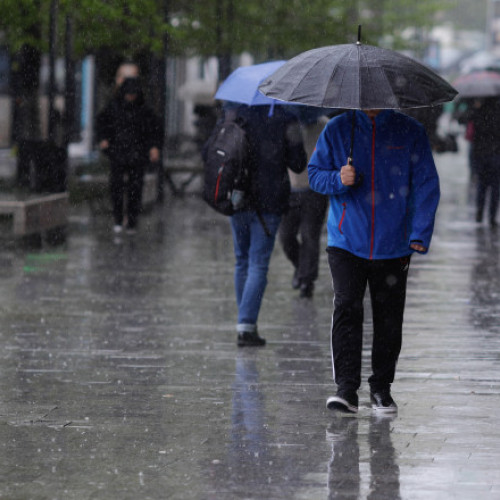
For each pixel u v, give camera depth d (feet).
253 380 48.96
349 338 42.98
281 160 55.83
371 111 43.01
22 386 47.44
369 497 32.94
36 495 33.09
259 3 173.47
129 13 130.72
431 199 42.78
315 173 43.55
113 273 81.76
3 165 172.55
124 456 37.19
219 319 64.34
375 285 43.68
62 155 115.14
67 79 116.26
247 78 56.65
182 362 52.70
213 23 162.09
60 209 111.75
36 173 114.93
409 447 38.34
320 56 42.80
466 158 267.18
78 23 131.64
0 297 70.74
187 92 203.62
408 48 222.28
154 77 146.72
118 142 107.34
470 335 59.31
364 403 44.93
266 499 32.76
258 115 55.77
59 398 45.34
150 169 149.79
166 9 140.56
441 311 66.69
